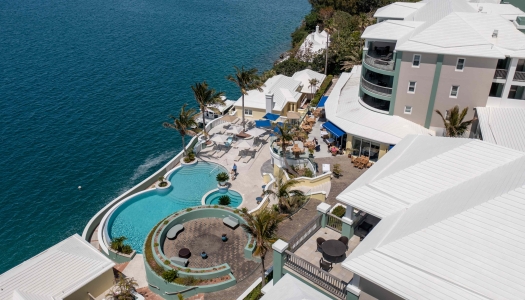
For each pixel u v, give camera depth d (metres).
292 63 86.44
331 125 53.78
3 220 47.31
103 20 147.12
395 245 21.78
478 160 26.27
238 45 120.25
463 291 19.39
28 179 54.47
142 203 46.56
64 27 134.25
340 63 85.06
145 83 88.31
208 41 123.25
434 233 21.64
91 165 58.09
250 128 62.25
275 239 29.12
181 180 51.03
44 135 65.19
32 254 42.91
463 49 46.00
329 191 44.72
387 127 50.25
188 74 94.94
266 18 158.12
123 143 64.12
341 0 127.25
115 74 92.81
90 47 112.75
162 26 140.88
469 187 24.44
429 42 47.84
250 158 55.50
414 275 20.47
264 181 49.97
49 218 47.97
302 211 40.72
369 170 29.52
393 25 54.16
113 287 32.56
